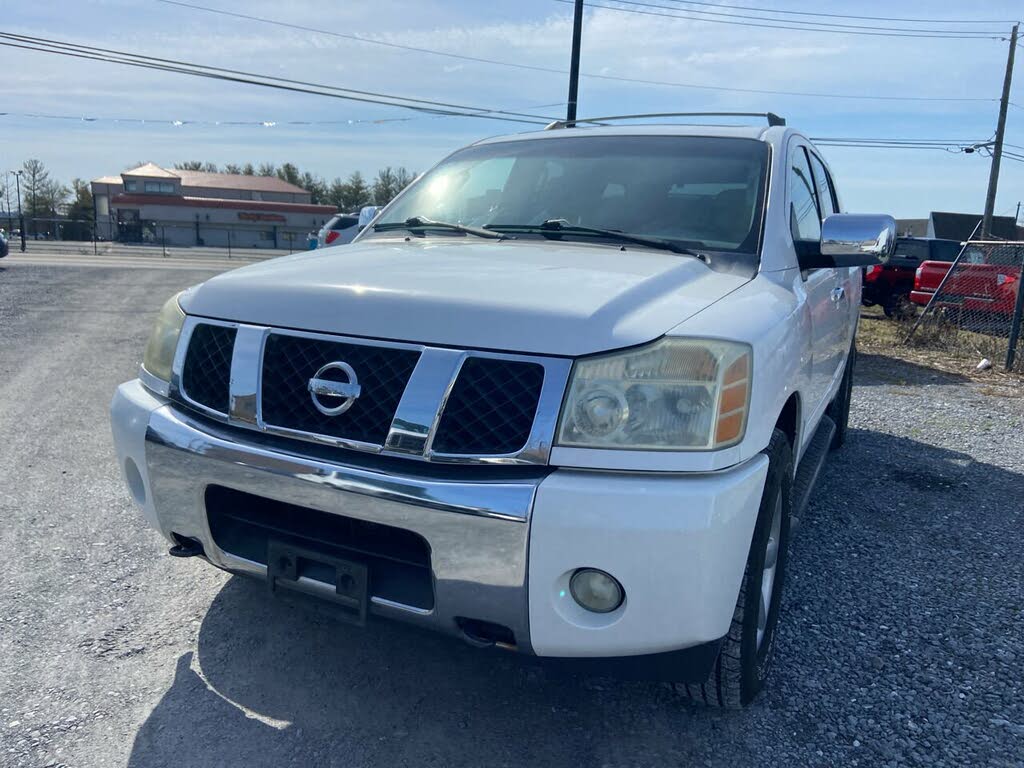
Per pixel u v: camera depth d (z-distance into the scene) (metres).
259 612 3.10
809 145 4.20
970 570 3.73
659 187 3.25
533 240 3.09
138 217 69.12
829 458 5.52
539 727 2.48
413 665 2.79
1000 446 5.97
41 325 9.91
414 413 2.08
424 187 3.81
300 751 2.34
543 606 2.02
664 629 2.00
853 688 2.73
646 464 1.99
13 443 5.09
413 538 2.14
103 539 3.70
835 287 3.94
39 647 2.81
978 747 2.44
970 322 12.31
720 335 2.11
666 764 2.33
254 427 2.30
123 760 2.28
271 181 86.38
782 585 2.73
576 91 17.55
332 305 2.28
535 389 2.04
